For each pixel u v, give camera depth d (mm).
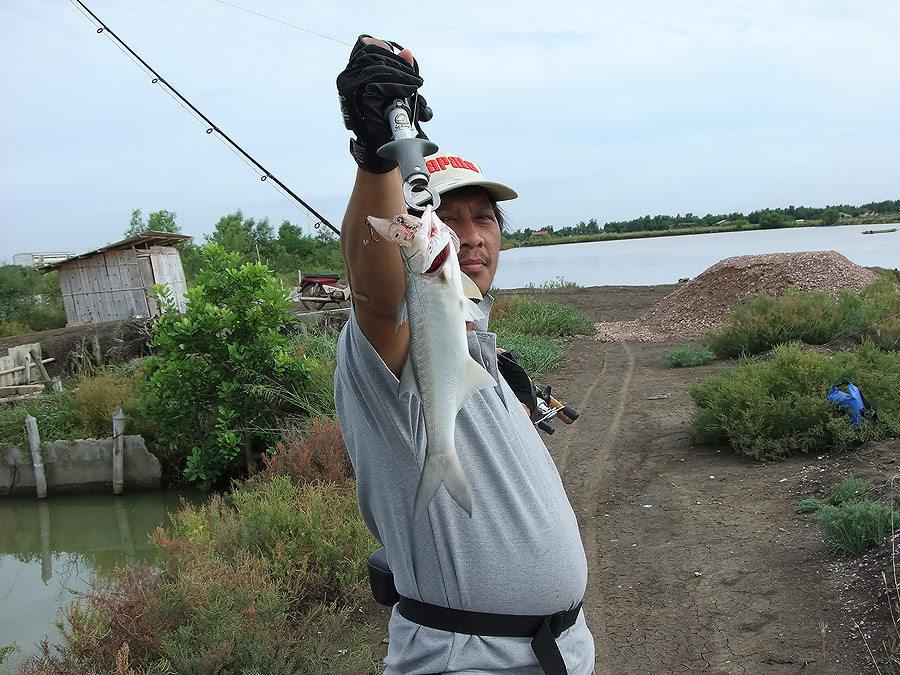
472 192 2332
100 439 12398
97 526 10781
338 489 7336
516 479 1956
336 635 5195
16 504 12102
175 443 11914
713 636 4652
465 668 1854
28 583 8664
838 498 6051
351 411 1945
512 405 2137
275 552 5898
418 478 1839
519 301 21297
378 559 2221
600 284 38156
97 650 4594
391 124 1508
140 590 5133
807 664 4184
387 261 1617
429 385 1573
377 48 1565
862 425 7285
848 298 14594
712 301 19375
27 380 18781
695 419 8648
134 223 51469
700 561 5664
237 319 11266
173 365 11305
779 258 19516
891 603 4453
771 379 8531
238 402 11203
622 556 6016
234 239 51656
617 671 4461
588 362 15141
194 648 4453
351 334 1822
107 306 25969
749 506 6527
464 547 1859
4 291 36438
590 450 8914
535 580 1912
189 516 7117
